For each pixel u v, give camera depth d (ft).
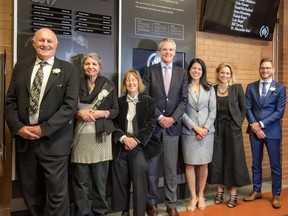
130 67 10.38
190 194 10.98
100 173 8.76
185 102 9.77
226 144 10.69
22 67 7.82
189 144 10.15
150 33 10.71
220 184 11.03
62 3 9.20
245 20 12.79
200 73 10.24
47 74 7.70
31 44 8.79
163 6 10.93
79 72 9.08
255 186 11.50
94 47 9.79
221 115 10.82
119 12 10.12
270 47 13.91
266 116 10.98
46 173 7.72
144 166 8.73
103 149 8.65
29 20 8.75
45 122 7.41
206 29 12.01
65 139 7.84
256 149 11.28
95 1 9.75
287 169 13.71
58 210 7.80
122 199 8.96
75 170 8.67
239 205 10.97
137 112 8.82
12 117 7.57
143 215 8.73
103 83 8.86
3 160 8.55
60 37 9.22
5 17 8.73
